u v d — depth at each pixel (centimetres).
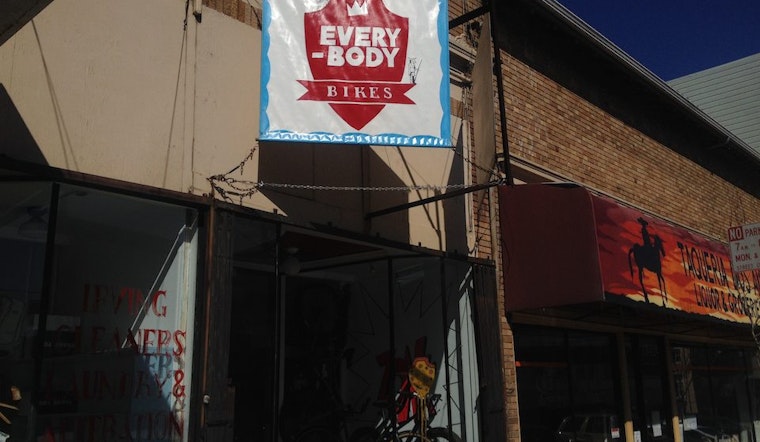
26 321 465
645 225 873
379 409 841
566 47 1074
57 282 486
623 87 1204
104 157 504
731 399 1362
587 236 764
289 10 584
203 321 541
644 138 1246
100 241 515
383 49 591
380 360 858
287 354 845
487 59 820
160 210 553
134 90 532
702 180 1434
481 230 853
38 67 477
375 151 738
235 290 579
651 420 1112
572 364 963
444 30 606
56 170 471
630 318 1048
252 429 571
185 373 542
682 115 1334
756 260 885
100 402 497
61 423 475
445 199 788
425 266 829
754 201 1681
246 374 575
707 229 1395
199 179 566
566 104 1046
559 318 944
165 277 548
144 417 518
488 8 748
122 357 514
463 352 795
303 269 863
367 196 719
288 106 564
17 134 459
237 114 607
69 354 485
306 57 577
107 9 525
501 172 861
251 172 608
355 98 577
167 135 548
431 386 800
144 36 546
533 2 970
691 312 913
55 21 491
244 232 590
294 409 838
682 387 1210
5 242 467
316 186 665
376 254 798
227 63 608
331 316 897
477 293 806
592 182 1057
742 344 1441
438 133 583
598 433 977
